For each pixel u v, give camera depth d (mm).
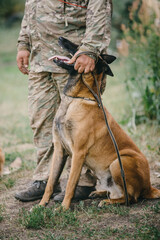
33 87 3455
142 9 5715
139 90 6078
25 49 3520
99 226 2705
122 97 7625
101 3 2949
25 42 3518
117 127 3316
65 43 3057
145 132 5496
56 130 3131
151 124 5793
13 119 7594
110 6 3113
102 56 3061
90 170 3430
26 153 5246
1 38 21719
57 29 3205
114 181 3176
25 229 2750
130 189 3100
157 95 5559
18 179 4262
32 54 3387
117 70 7836
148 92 5699
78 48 3068
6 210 3252
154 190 3285
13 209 3281
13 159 5031
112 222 2758
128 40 5914
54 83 3395
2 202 3486
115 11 11492
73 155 3006
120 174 3104
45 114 3441
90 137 3039
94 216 2900
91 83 3053
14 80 12438
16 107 8906
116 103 7480
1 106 9156
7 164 4867
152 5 5543
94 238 2494
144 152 4730
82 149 3010
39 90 3420
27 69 3574
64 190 3389
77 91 3021
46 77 3385
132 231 2553
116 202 3125
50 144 3498
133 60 6117
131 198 3119
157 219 2713
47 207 3064
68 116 2992
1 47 20094
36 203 3430
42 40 3271
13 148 5613
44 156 3496
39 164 3516
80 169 3018
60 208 2955
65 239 2504
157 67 5582
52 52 3258
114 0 11516
